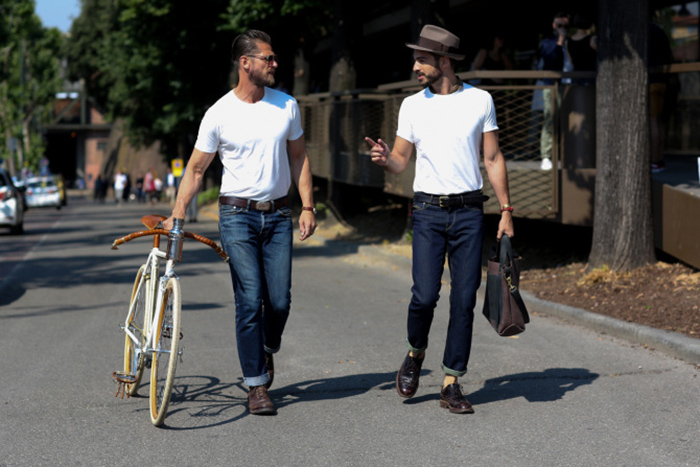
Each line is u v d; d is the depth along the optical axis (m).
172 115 53.06
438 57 8.30
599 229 14.98
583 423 7.90
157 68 53.69
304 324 13.34
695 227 13.63
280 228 8.55
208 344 11.96
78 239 34.44
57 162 167.62
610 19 14.81
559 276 15.84
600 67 14.97
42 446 7.46
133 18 47.16
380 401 8.80
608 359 10.41
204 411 8.49
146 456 7.16
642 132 14.66
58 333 13.17
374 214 30.41
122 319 14.40
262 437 7.63
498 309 8.36
